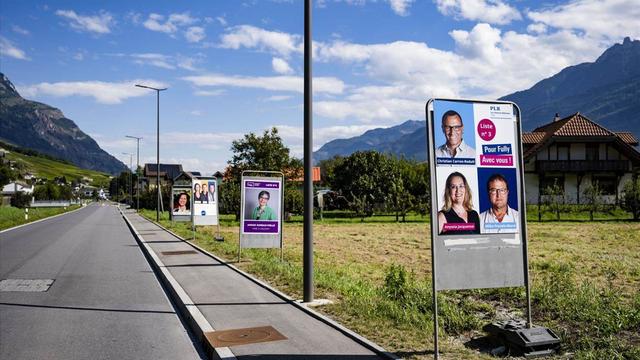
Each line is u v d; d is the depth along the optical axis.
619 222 40.59
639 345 6.08
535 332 6.04
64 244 22.00
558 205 45.75
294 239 25.59
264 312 8.23
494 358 5.74
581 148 55.84
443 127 5.85
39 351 6.68
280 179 14.84
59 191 137.25
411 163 64.00
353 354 5.99
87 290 11.09
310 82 9.09
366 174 59.78
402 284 9.47
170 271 12.89
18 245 21.41
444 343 6.36
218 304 8.86
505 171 6.08
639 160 54.94
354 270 14.20
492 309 8.37
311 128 9.04
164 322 8.29
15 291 10.91
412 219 48.56
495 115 6.07
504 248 6.03
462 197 5.88
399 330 6.96
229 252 17.22
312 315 7.96
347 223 42.72
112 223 40.34
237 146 47.34
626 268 14.07
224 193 48.62
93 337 7.38
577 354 5.73
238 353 6.06
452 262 5.79
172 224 36.84
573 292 9.15
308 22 9.06
